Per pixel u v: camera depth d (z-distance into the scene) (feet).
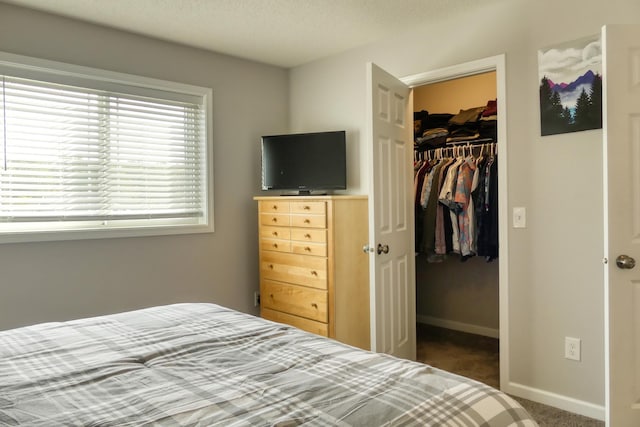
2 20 8.57
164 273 10.72
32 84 8.98
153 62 10.50
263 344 4.79
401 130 10.03
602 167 7.66
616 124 6.65
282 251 10.96
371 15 9.34
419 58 10.08
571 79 7.93
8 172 8.75
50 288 9.12
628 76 6.66
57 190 9.30
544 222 8.33
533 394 8.51
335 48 11.36
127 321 5.76
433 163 12.39
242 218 12.16
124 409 3.30
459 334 13.10
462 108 13.28
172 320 5.79
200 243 11.34
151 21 9.55
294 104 12.97
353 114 11.48
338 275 10.02
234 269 12.00
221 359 4.34
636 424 6.82
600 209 7.71
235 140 11.98
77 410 3.30
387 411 3.20
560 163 8.11
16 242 8.67
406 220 10.32
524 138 8.52
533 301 8.50
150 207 10.66
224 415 3.17
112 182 10.05
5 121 8.70
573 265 8.02
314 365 4.15
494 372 10.02
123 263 10.08
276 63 12.55
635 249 6.71
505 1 8.68
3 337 5.10
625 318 6.75
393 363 4.19
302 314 10.52
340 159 11.11
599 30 7.64
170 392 3.59
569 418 7.82
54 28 9.13
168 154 10.93
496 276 12.74
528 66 8.45
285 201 10.82
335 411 3.21
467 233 11.35
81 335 5.15
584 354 7.94
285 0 8.64
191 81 11.13
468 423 3.20
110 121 10.00
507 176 8.73
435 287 14.11
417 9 9.02
